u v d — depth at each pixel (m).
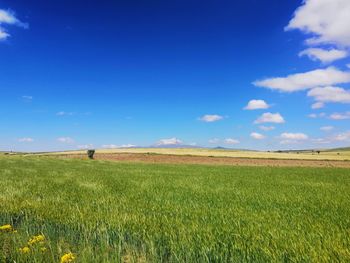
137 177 26.08
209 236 6.60
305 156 101.81
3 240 6.36
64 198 12.56
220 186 19.72
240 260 5.39
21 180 20.47
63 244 6.30
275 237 6.63
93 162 56.38
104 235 6.58
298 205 12.05
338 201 13.30
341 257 5.38
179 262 5.36
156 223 7.93
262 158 85.25
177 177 27.02
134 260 5.55
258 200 13.23
